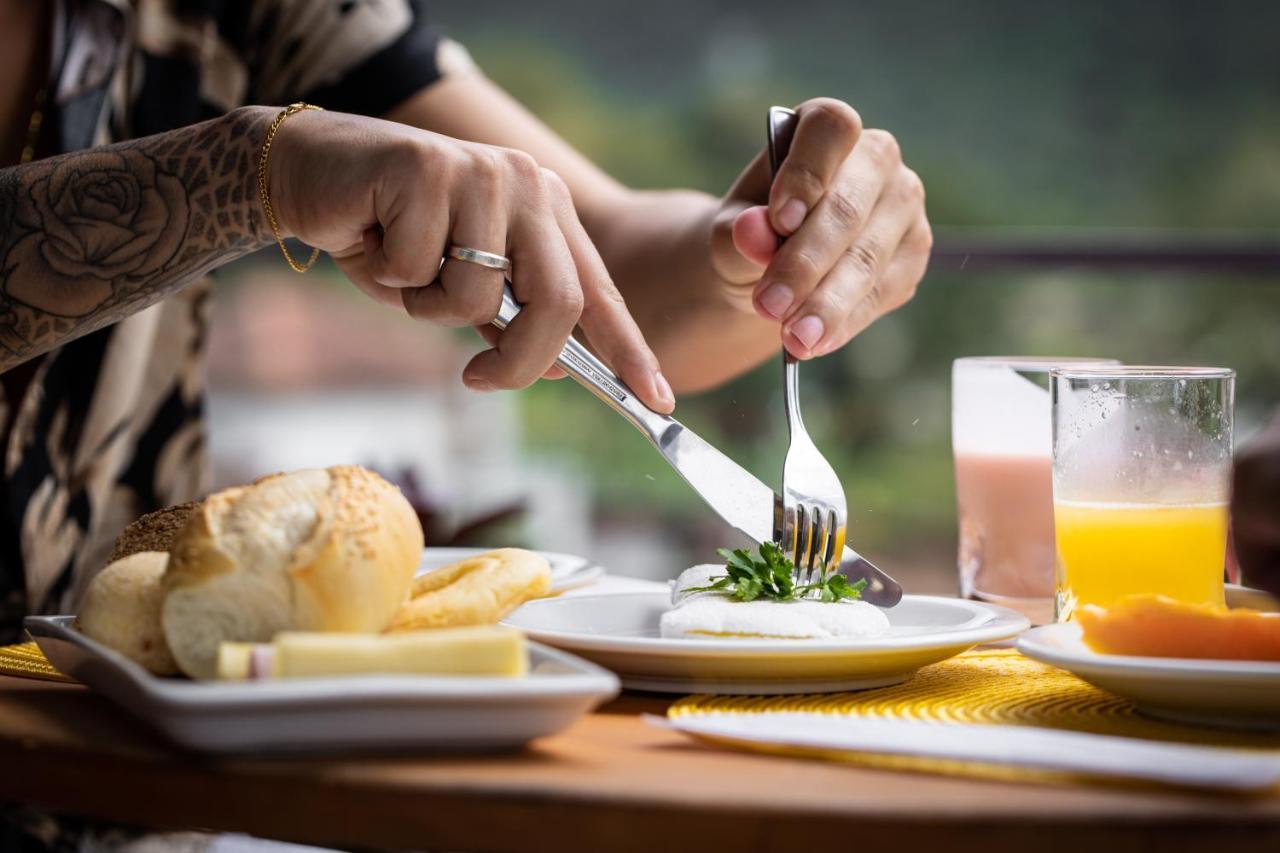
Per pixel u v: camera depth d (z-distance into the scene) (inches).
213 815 22.1
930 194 358.6
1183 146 352.2
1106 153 356.5
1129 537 33.9
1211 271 82.2
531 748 23.9
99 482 55.9
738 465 36.9
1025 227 359.9
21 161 54.2
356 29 63.2
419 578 29.0
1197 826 19.6
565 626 34.6
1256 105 348.5
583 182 61.7
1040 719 26.4
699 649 27.5
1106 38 354.6
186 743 22.0
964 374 41.9
